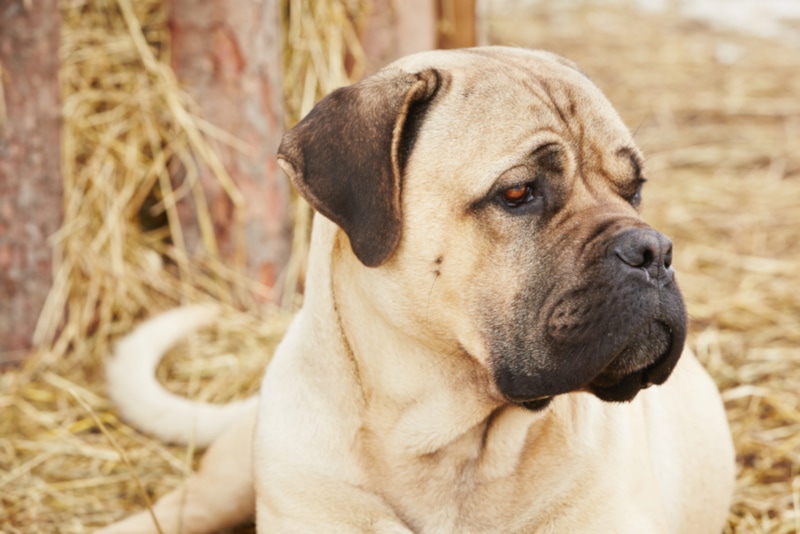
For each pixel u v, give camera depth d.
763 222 8.65
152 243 7.01
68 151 6.66
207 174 6.77
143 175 6.89
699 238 8.38
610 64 12.65
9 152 6.25
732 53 13.09
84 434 5.93
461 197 3.66
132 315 6.78
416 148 3.72
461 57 3.97
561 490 3.96
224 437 5.04
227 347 6.64
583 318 3.54
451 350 3.85
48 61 6.27
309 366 4.13
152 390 5.79
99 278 6.70
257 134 6.76
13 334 6.47
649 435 4.46
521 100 3.70
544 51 4.28
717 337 6.87
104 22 6.93
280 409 4.16
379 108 3.69
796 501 5.27
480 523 4.04
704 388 4.90
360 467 4.03
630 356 3.58
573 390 3.63
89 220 6.76
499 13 14.73
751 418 5.99
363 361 3.98
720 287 7.57
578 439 3.99
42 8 6.18
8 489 5.44
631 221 3.59
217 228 6.86
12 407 6.12
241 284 6.90
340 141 3.70
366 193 3.65
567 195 3.69
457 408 3.93
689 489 4.61
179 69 6.72
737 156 10.00
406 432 3.98
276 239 6.98
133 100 6.80
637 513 3.97
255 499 4.57
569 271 3.58
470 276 3.71
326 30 7.22
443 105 3.73
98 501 5.39
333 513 3.96
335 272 4.02
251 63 6.64
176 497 5.07
